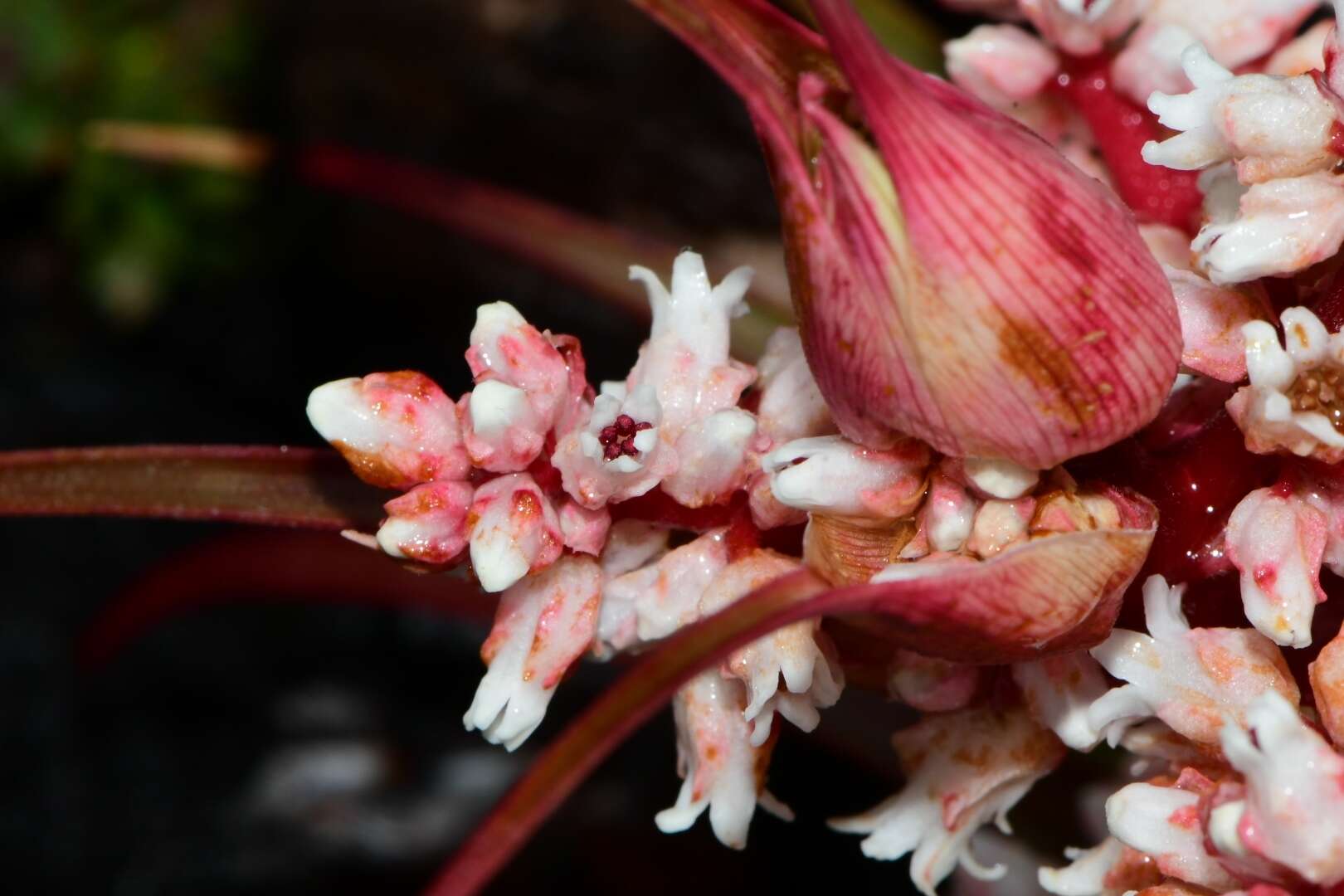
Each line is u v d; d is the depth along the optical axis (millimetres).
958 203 159
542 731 361
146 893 362
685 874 321
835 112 159
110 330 460
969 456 163
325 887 352
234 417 451
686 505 171
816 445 166
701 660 156
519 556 168
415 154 341
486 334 170
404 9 339
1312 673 164
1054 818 194
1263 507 167
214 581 220
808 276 160
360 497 177
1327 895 162
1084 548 161
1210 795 164
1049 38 181
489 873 157
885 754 199
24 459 178
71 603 422
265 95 378
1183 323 167
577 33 315
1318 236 163
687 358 172
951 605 160
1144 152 167
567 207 324
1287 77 167
